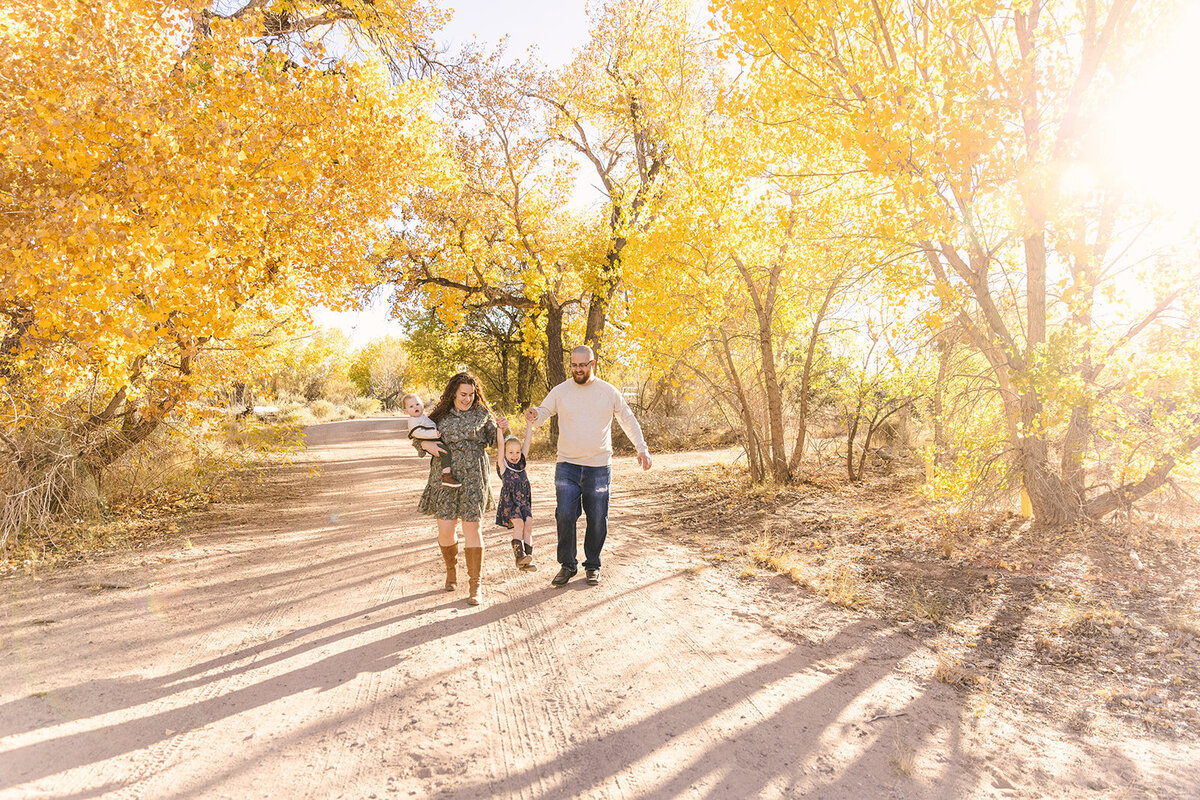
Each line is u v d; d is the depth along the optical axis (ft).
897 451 43.06
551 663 13.19
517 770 9.44
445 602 16.88
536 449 62.64
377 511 30.53
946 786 9.12
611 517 28.86
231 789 8.82
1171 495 24.68
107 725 10.45
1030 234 20.95
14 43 17.87
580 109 60.95
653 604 16.84
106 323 18.60
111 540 23.77
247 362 33.50
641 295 35.83
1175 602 16.12
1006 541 22.34
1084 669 12.98
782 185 31.50
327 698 11.55
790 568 19.72
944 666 12.84
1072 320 22.80
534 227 63.31
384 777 9.20
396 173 33.01
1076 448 22.62
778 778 9.29
